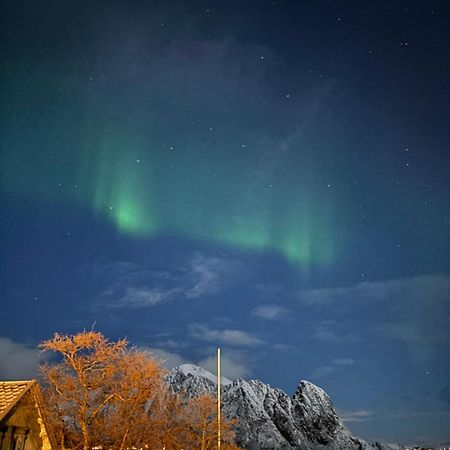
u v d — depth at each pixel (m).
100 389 33.34
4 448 19.38
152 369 34.25
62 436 31.12
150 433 36.81
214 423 47.56
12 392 20.30
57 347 32.25
